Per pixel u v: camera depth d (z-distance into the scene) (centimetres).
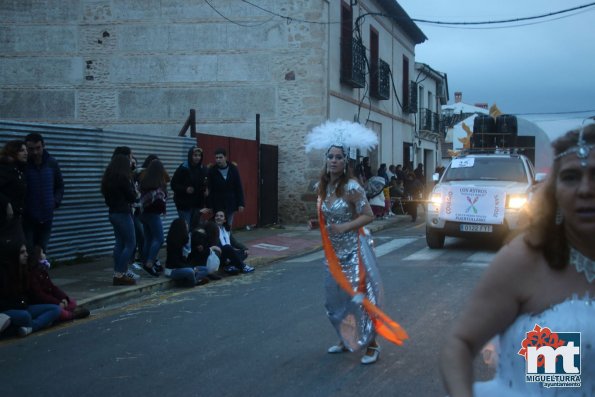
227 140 1641
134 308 843
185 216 1131
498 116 1944
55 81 1919
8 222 714
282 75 1895
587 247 206
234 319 757
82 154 1171
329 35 1931
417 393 492
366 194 601
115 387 522
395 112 2784
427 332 675
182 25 1905
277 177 1912
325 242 578
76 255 1159
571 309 206
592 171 201
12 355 627
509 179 1376
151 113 1917
